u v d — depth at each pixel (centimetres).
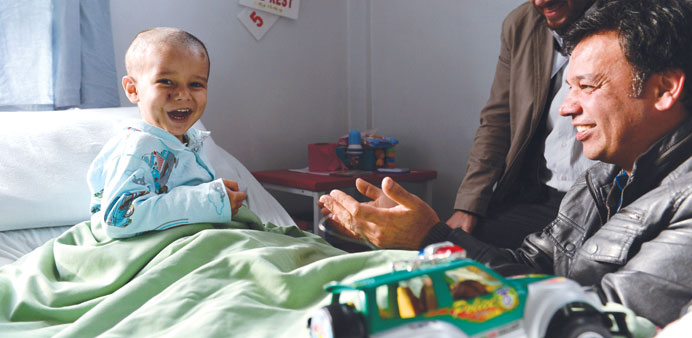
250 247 99
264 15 269
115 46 227
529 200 176
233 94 264
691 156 75
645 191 79
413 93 284
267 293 83
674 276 63
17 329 83
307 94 291
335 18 298
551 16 151
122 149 116
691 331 47
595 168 93
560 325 51
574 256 89
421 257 56
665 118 75
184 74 124
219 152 195
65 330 78
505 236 167
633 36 72
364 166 251
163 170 118
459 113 263
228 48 260
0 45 194
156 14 238
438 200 278
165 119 124
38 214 139
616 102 76
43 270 103
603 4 77
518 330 51
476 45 251
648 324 60
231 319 73
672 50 71
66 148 152
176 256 94
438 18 267
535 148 173
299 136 289
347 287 50
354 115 308
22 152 146
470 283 52
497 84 186
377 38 299
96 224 117
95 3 208
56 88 201
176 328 74
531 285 54
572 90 83
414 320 48
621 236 73
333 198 87
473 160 183
